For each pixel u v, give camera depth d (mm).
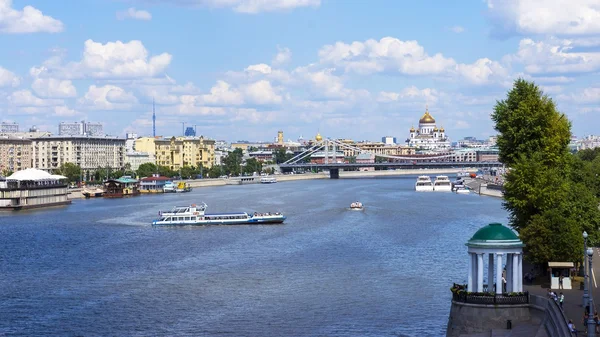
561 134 134000
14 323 112562
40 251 185250
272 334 104688
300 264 158875
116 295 130375
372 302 121750
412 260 161000
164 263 164375
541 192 122000
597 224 137875
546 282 115438
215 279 143500
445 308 117000
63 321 113312
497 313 95812
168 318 114188
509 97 136250
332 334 104125
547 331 89438
